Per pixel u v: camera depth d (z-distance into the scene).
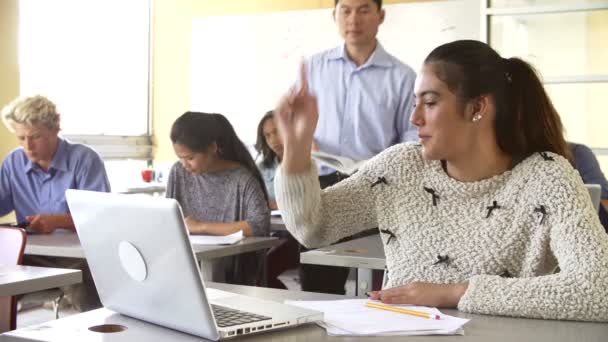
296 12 6.87
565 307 1.46
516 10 5.30
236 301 1.51
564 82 5.26
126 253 1.35
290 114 1.69
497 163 1.68
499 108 1.65
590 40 5.19
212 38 7.29
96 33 6.91
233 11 7.19
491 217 1.65
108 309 1.52
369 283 2.53
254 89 7.12
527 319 1.48
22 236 2.54
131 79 7.42
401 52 6.45
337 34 6.71
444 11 6.29
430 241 1.69
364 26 3.95
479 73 1.61
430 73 1.62
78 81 6.68
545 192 1.60
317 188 1.75
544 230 1.59
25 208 3.73
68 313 3.94
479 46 1.64
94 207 1.38
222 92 7.27
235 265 3.22
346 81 4.05
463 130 1.63
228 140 3.38
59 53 6.43
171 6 7.49
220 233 3.18
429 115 1.63
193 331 1.30
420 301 1.56
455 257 1.66
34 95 3.62
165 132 7.59
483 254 1.64
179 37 7.46
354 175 1.84
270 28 7.00
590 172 3.39
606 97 5.17
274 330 1.37
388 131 3.97
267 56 7.04
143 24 7.55
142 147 7.49
